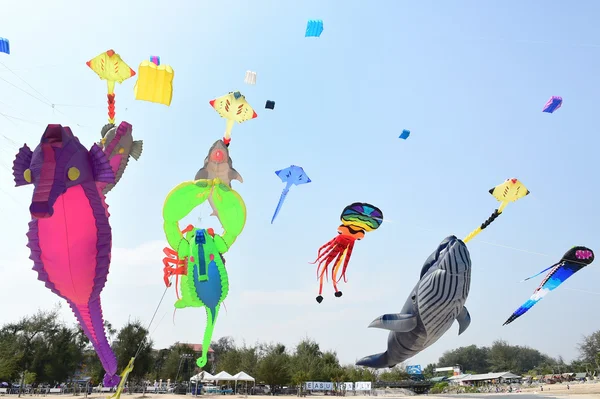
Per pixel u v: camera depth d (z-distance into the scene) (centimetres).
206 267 1324
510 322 1289
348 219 1298
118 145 1212
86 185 1018
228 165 1359
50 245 1022
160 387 5238
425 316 1398
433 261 1461
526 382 6956
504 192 1357
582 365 9025
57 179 933
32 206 887
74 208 1008
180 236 1366
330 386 5191
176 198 1343
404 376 6381
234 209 1379
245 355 5762
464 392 4831
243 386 5434
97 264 1053
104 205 1066
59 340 4784
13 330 4756
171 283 1361
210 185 1355
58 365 4659
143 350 4659
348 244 1350
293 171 1283
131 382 4725
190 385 4562
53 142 938
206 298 1328
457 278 1393
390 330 1451
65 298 1090
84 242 1027
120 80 1168
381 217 1302
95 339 1137
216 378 4347
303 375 4850
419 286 1434
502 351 10888
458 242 1438
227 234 1388
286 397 4353
